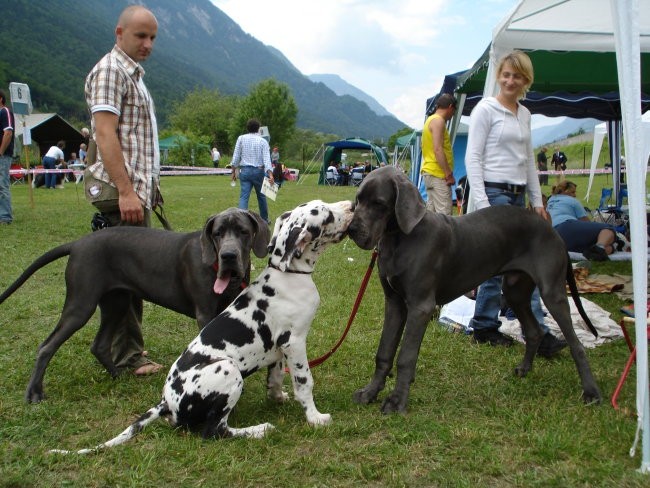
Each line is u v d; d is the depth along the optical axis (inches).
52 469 115.3
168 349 193.5
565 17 217.8
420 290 142.4
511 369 176.9
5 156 435.2
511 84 182.2
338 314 230.5
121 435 122.5
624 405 145.6
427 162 282.5
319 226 132.7
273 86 2640.3
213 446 123.0
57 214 510.3
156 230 156.1
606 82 387.5
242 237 140.2
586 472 112.5
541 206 194.9
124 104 163.9
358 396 150.9
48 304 235.9
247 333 131.5
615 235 333.7
